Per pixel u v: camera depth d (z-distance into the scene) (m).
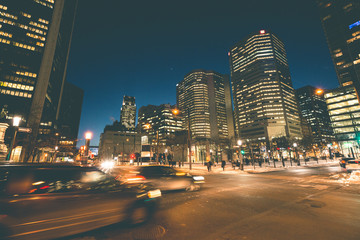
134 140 118.19
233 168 27.73
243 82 146.38
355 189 8.68
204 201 6.53
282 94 128.50
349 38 79.50
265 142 111.31
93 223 3.69
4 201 3.31
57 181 4.21
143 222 4.27
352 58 78.50
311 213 5.06
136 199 4.37
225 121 183.38
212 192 8.27
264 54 137.50
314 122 176.50
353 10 78.62
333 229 3.87
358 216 4.76
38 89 69.94
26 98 66.69
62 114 131.62
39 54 73.00
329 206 5.79
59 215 3.46
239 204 6.12
